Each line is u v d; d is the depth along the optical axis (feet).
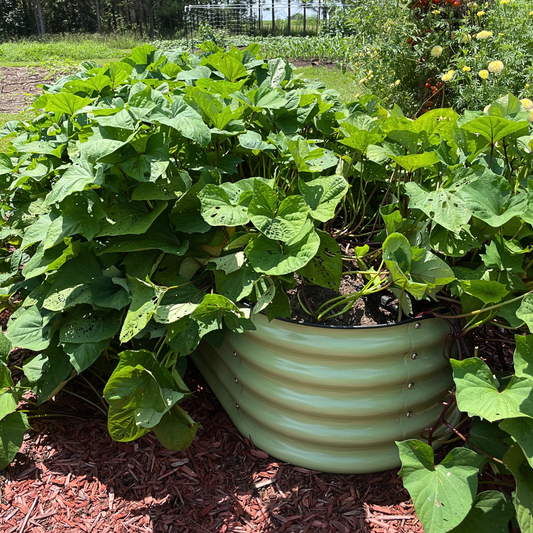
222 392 6.63
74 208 5.72
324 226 6.46
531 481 4.61
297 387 5.58
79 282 5.83
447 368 5.82
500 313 5.00
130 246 5.67
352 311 5.85
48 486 5.73
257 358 5.72
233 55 7.97
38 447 6.23
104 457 6.07
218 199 5.41
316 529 5.18
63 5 103.76
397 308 5.81
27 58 49.39
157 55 9.19
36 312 6.18
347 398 5.46
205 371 6.98
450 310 5.65
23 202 7.66
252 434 6.14
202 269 6.31
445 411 5.30
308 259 4.91
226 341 6.29
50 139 7.48
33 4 99.66
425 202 5.14
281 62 7.99
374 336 5.26
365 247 5.50
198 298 5.70
